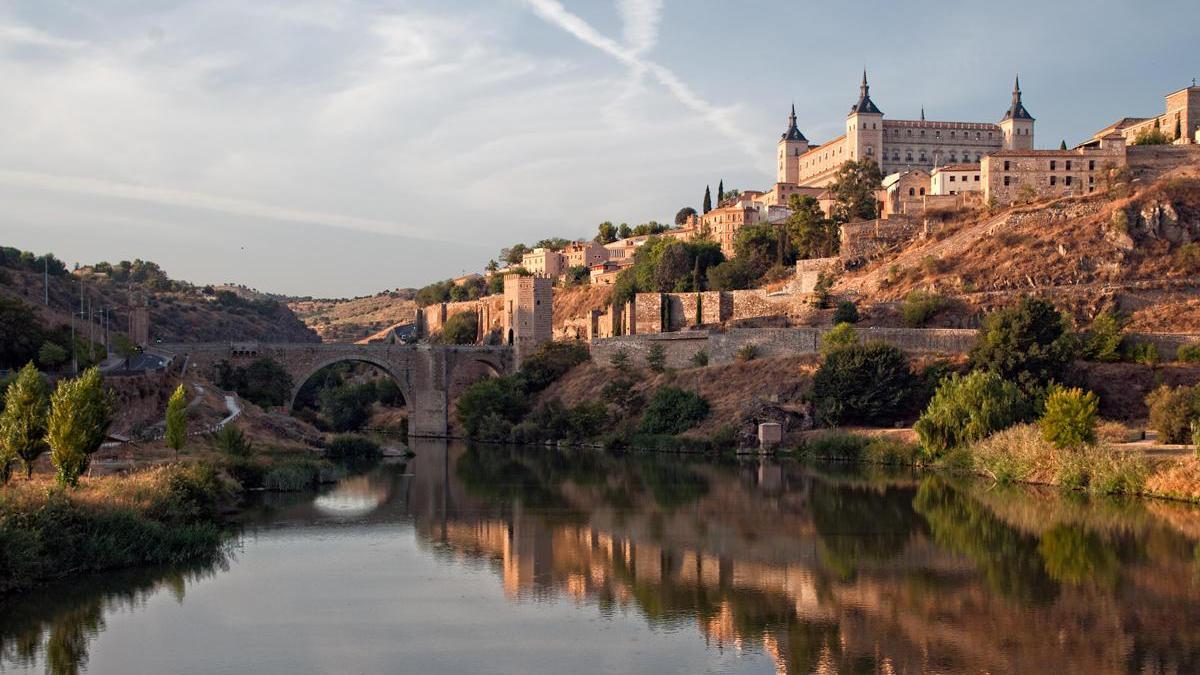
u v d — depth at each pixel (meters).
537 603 60.09
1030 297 157.38
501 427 180.75
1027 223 196.75
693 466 128.50
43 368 137.75
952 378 132.25
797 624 55.81
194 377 162.50
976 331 149.75
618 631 54.78
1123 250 181.75
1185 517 84.12
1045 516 85.94
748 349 165.50
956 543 75.75
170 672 48.09
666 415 155.88
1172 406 111.81
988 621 56.19
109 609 57.31
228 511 89.75
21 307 142.50
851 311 182.50
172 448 103.50
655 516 88.44
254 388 179.12
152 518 71.62
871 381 140.12
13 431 73.00
